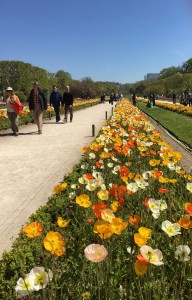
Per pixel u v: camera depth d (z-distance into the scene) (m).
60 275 3.15
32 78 67.62
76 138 13.77
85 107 45.22
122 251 3.49
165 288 2.87
